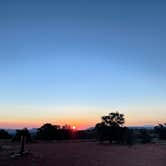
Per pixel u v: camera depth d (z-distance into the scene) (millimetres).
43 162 23109
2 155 27578
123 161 25031
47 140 62125
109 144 52531
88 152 33344
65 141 59688
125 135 57906
